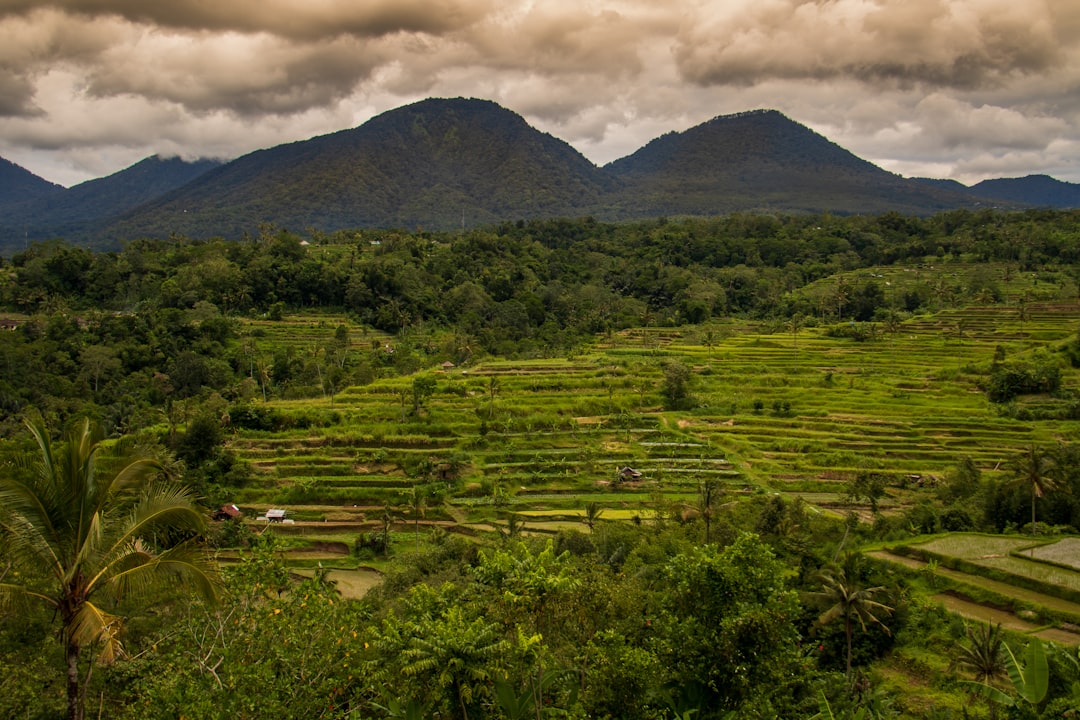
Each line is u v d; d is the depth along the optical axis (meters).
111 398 122.25
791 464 89.88
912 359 133.38
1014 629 41.91
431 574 59.59
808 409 109.44
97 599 23.92
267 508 81.19
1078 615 41.97
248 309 178.75
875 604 38.28
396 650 25.38
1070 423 99.38
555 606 29.00
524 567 29.67
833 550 52.47
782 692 28.55
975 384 117.25
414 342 166.62
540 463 91.56
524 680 27.45
